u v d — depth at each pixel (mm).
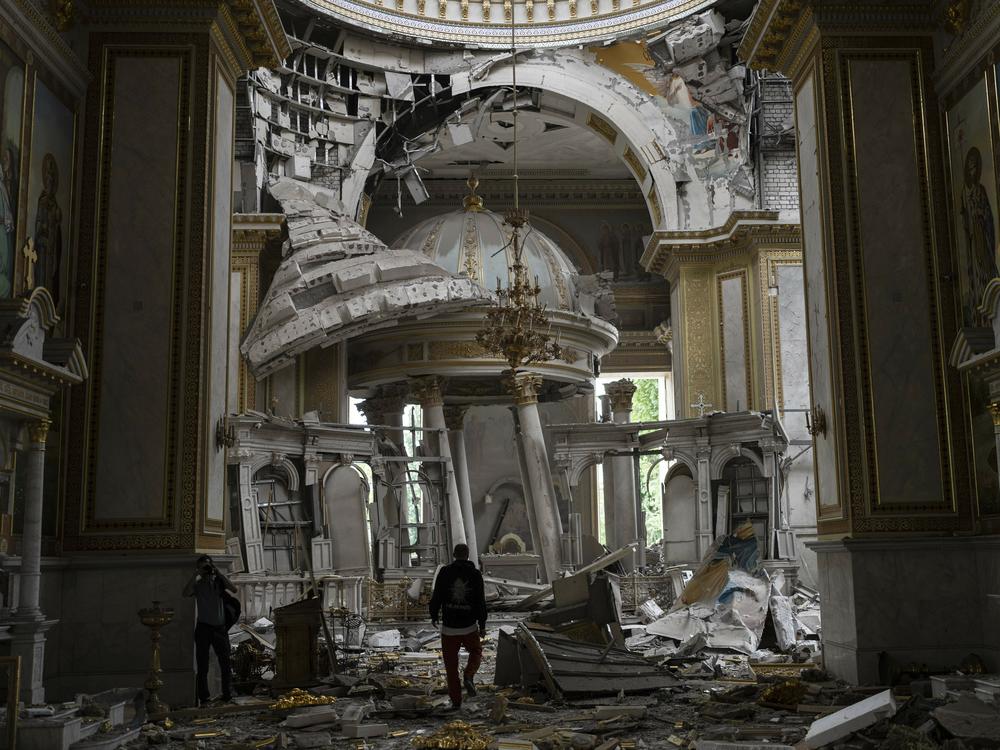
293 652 11727
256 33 13430
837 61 12867
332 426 21578
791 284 25156
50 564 10812
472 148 33125
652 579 22125
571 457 24328
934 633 11594
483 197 35969
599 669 11039
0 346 8773
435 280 22672
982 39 11500
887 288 12422
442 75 27250
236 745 8203
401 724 9312
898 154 12688
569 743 8031
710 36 26031
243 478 20016
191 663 11117
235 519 19969
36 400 9570
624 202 36031
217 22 12547
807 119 13555
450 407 28547
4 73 10109
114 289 11914
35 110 10898
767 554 22031
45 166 11188
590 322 25297
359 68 26641
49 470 11344
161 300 11930
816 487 13125
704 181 27109
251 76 24078
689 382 26531
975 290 11867
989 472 11641
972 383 12008
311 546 20688
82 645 11125
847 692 10555
